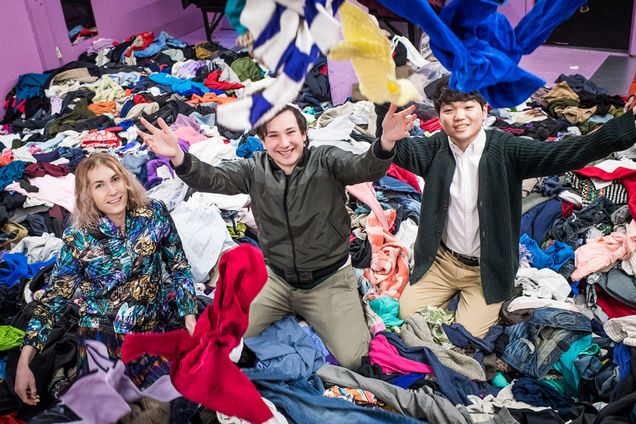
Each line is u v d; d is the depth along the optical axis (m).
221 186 2.98
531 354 3.03
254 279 2.26
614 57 7.30
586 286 3.54
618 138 2.62
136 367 2.71
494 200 2.99
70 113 6.07
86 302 2.82
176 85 6.62
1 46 6.57
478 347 3.10
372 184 4.24
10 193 4.53
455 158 3.06
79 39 7.64
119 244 2.76
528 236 3.89
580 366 2.92
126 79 6.81
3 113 6.68
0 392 2.98
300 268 3.11
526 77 2.18
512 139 2.93
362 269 3.69
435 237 3.20
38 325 2.81
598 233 3.85
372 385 2.89
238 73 7.04
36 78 6.71
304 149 2.96
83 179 2.68
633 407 2.58
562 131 5.27
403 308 3.34
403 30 6.32
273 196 2.96
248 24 1.54
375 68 1.80
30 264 3.87
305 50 1.59
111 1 8.02
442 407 2.74
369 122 5.18
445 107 2.87
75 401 2.13
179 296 2.94
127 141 5.51
